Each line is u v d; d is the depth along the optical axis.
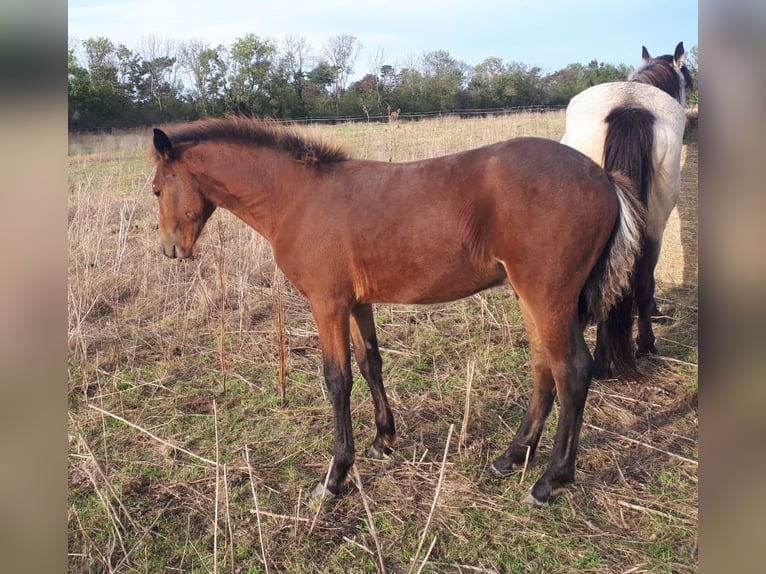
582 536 2.87
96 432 3.96
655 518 2.95
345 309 3.23
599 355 4.41
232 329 5.61
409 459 3.57
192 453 3.52
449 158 3.09
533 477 3.33
